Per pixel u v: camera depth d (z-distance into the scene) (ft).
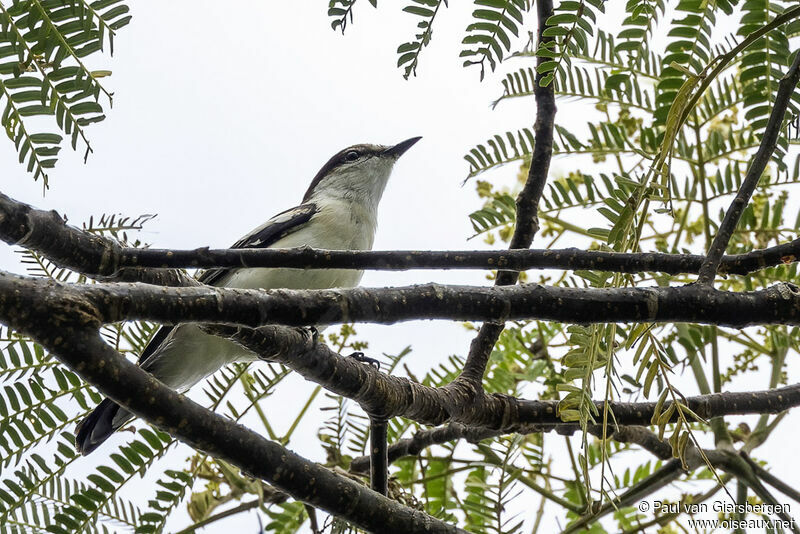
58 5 14.49
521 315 18.52
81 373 16.52
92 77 15.02
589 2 16.24
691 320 18.62
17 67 14.66
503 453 28.86
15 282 15.57
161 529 24.14
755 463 28.30
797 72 17.31
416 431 30.71
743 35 19.48
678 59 19.88
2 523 22.82
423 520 22.91
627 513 30.07
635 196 18.69
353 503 22.03
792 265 28.43
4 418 23.36
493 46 16.39
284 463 20.77
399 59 16.46
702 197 28.71
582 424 19.20
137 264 17.51
